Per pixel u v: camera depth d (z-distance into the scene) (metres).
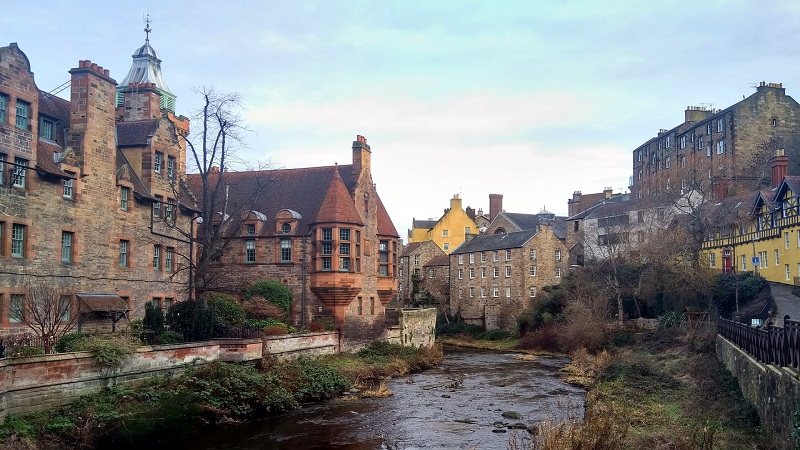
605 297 59.25
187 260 38.06
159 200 38.09
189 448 23.55
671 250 56.44
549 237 76.25
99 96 33.25
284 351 37.19
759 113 71.25
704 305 52.53
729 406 24.56
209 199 50.41
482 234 101.38
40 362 21.73
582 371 44.16
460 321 82.12
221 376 28.44
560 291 67.06
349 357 44.50
